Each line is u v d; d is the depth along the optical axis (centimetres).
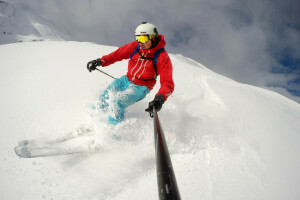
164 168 84
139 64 290
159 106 237
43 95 362
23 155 211
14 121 285
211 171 223
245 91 524
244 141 277
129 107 324
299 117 480
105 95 284
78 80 437
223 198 195
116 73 513
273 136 305
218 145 262
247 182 215
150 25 266
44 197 182
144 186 197
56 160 220
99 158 227
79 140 248
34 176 200
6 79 423
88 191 189
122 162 224
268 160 251
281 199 200
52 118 299
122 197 186
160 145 103
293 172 240
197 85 480
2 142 243
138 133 267
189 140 268
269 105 463
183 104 374
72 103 342
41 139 248
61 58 590
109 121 261
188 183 207
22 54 614
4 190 185
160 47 277
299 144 309
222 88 467
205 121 316
